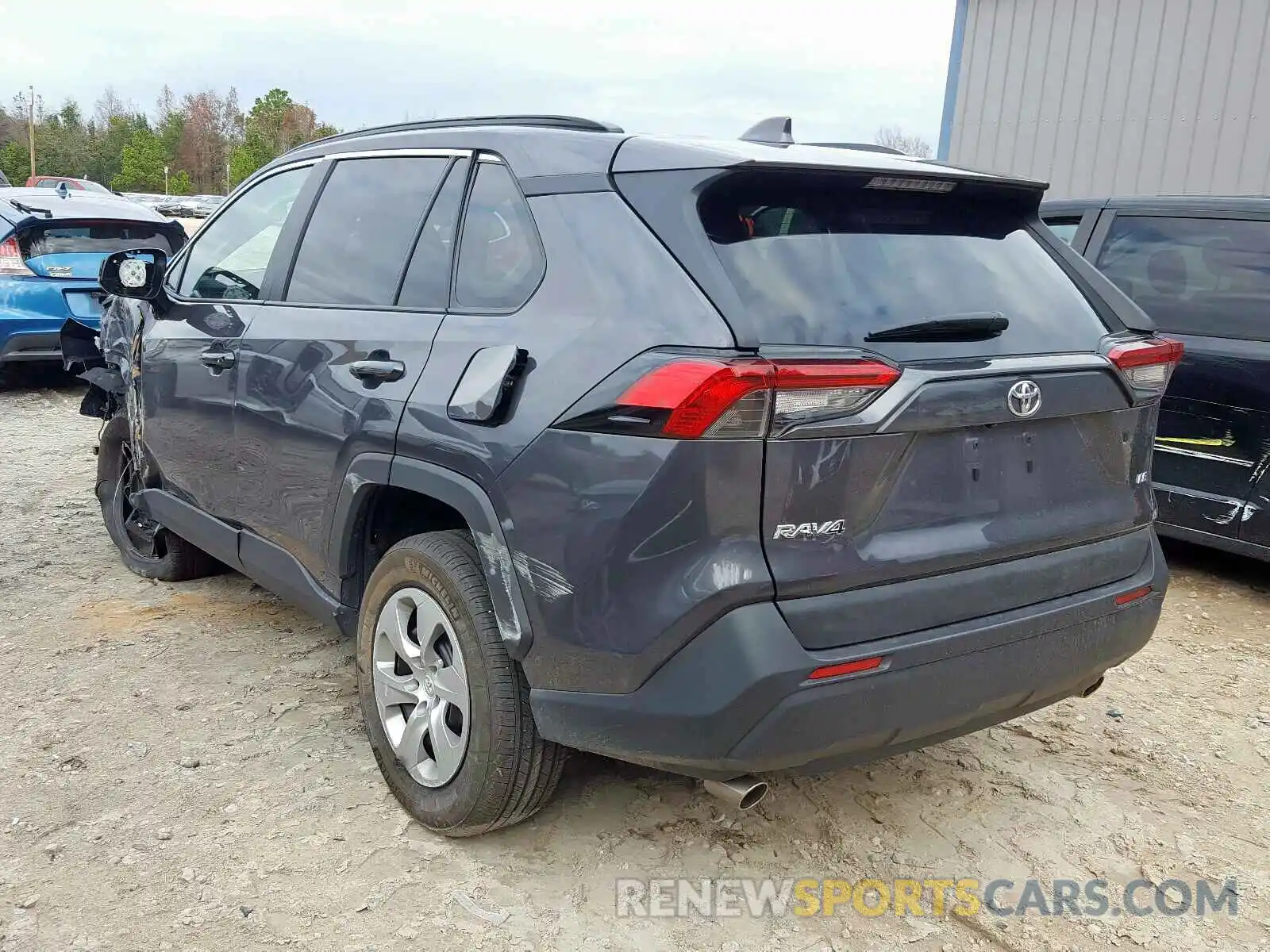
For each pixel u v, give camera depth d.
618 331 2.36
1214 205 5.16
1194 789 3.33
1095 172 10.56
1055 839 3.01
